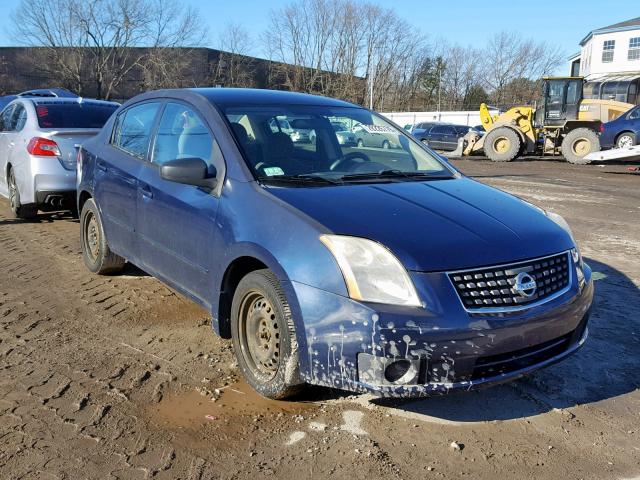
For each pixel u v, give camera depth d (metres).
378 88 57.72
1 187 8.67
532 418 3.37
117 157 5.09
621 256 6.97
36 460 2.87
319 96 4.93
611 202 11.27
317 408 3.40
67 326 4.53
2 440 3.02
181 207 4.02
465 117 45.38
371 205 3.37
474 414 3.39
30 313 4.78
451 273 2.96
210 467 2.85
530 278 3.10
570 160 21.39
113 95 52.06
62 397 3.46
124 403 3.41
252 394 3.55
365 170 4.09
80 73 50.53
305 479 2.78
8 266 6.04
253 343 3.51
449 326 2.87
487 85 64.94
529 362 3.16
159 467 2.84
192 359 4.01
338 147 4.25
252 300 3.49
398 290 2.91
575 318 3.29
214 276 3.70
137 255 4.77
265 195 3.48
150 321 4.66
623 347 4.36
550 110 21.94
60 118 7.94
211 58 53.72
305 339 3.06
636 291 5.64
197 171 3.77
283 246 3.19
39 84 55.28
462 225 3.25
